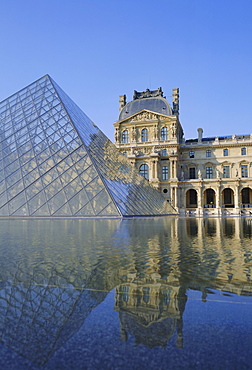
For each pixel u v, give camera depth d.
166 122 107.44
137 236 15.07
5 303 4.62
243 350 3.11
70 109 52.97
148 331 3.61
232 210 101.12
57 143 43.22
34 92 57.44
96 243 12.12
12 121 50.62
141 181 57.94
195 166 109.00
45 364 2.89
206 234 16.62
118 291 5.23
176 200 102.62
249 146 103.88
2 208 35.50
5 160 42.19
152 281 5.90
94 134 54.72
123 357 2.99
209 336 3.45
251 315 4.09
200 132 110.50
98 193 36.38
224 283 5.73
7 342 3.38
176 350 3.10
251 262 7.91
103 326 3.75
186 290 5.27
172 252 9.68
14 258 8.52
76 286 5.57
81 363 2.89
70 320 3.96
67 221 29.67
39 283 5.79
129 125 111.25
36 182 38.00
